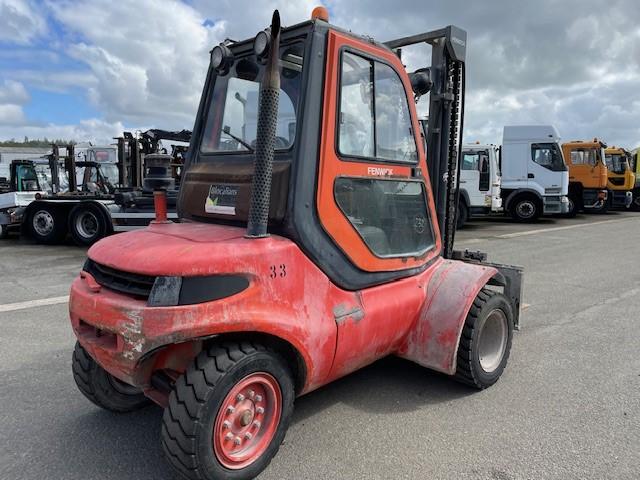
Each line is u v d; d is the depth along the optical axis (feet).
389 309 10.94
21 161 49.90
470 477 9.29
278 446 9.19
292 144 9.37
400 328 11.59
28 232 41.29
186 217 11.54
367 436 10.71
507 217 69.97
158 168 11.23
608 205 78.54
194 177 11.32
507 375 13.98
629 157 79.66
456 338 11.76
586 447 10.32
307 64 9.29
